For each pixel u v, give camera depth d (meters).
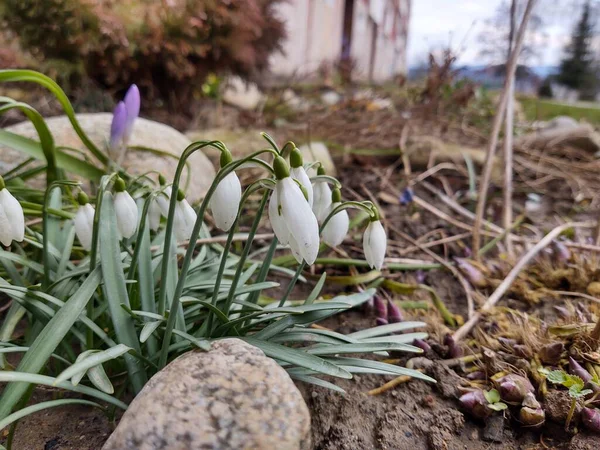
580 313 0.25
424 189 0.49
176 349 0.18
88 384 0.20
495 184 0.51
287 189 0.14
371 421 0.19
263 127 0.63
